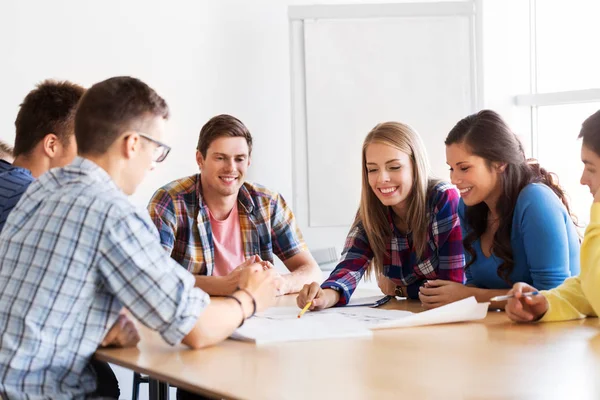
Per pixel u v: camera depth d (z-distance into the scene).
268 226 2.60
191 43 3.64
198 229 2.49
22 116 1.99
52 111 1.96
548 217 1.86
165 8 3.59
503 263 1.95
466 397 1.10
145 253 1.41
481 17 3.63
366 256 2.24
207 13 3.66
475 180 1.93
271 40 3.75
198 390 1.21
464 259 2.14
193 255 2.49
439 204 2.13
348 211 3.64
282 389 1.17
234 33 3.70
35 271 1.39
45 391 1.38
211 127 2.49
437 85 3.62
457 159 1.95
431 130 3.62
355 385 1.18
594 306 1.60
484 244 2.05
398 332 1.62
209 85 3.67
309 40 3.59
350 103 3.61
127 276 1.40
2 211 1.87
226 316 1.52
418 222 2.12
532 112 3.85
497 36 3.81
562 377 1.20
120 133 1.49
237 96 3.71
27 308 1.38
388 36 3.60
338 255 3.60
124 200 1.44
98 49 3.49
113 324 1.48
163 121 1.57
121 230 1.40
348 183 3.63
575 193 3.68
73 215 1.40
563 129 3.72
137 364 1.36
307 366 1.32
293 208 3.62
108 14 3.50
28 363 1.37
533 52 3.87
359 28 3.60
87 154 1.50
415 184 2.12
